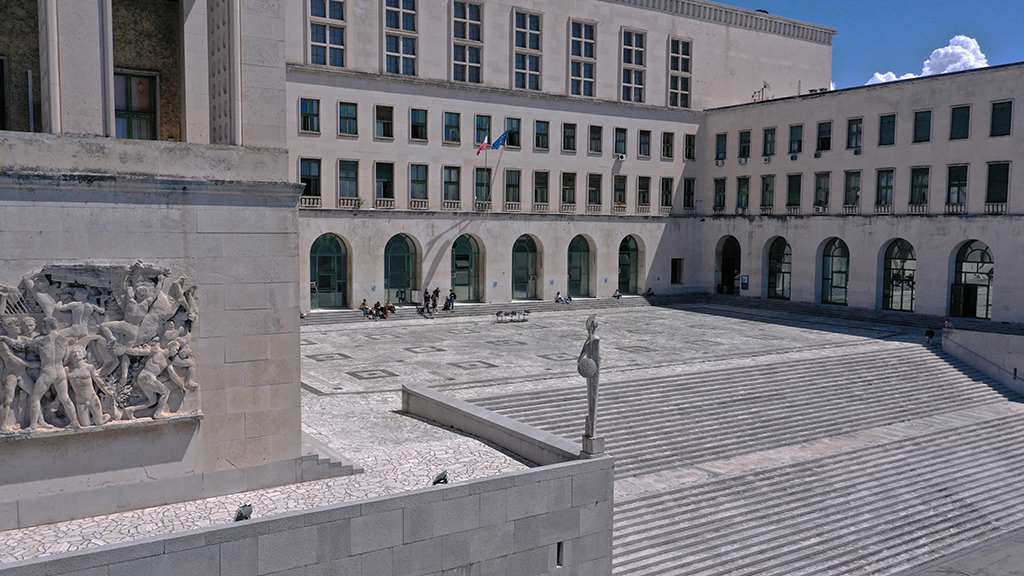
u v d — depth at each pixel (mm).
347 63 45656
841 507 24234
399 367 32781
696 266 61281
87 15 15078
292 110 44031
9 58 17469
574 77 54656
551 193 53938
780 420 29312
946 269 46156
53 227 14492
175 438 16141
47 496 14930
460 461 19625
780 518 23031
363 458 19875
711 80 60781
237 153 16219
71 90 15000
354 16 45719
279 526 14219
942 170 46156
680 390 30219
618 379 30422
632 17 56500
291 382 17406
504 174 51938
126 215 15141
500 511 16578
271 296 16938
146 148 15242
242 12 16406
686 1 58469
